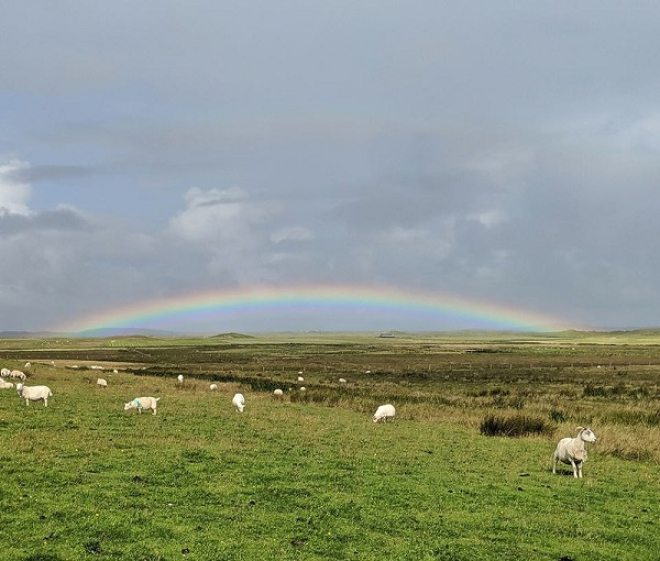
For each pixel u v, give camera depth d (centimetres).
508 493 1670
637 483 1894
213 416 2995
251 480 1670
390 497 1575
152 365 9725
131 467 1739
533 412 3844
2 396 3331
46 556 1078
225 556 1127
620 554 1261
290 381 6606
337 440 2442
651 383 6869
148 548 1144
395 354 16412
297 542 1220
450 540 1284
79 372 6222
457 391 5738
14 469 1619
